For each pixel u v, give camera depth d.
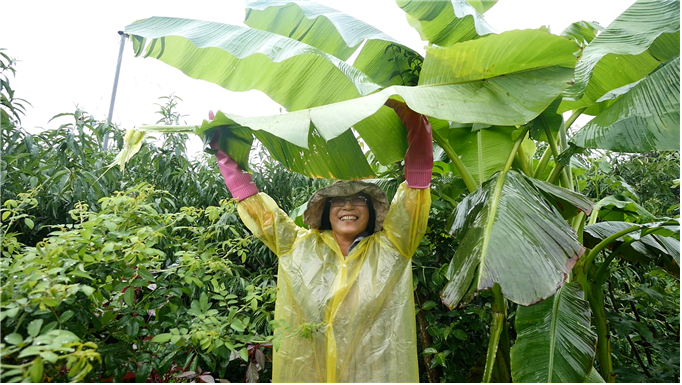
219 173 3.19
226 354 1.52
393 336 1.83
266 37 1.97
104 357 1.46
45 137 2.61
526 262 1.55
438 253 2.61
